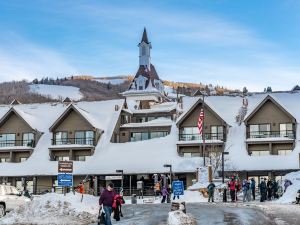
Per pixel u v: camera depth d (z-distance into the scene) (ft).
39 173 194.08
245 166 175.94
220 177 173.06
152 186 183.52
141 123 214.48
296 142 182.60
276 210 88.02
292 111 194.70
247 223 68.74
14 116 214.48
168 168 180.55
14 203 96.78
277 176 177.58
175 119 208.23
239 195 144.25
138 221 74.59
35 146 209.05
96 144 203.72
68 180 92.53
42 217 75.97
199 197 142.72
